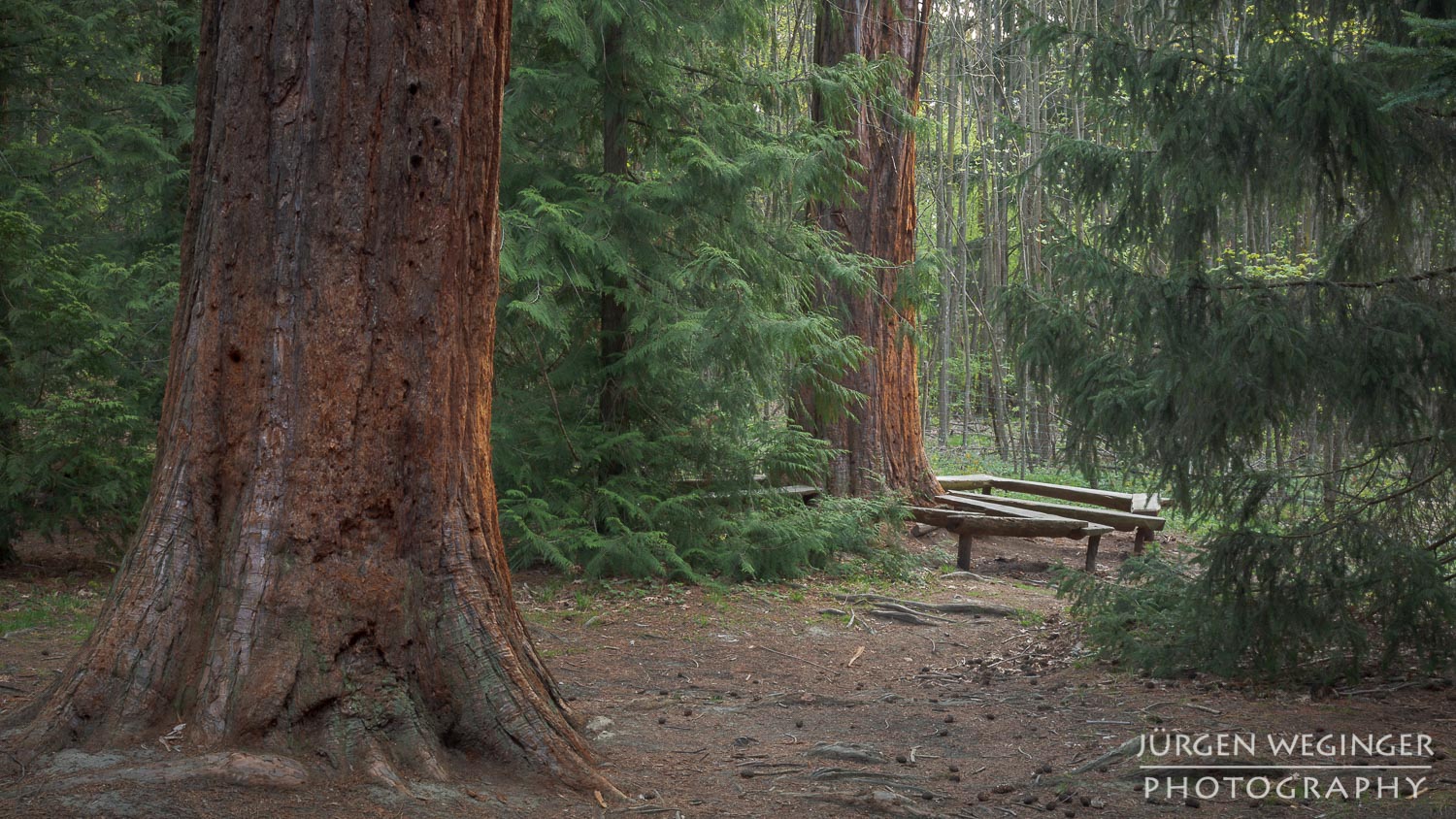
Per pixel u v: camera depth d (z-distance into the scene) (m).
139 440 8.52
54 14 10.30
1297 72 6.02
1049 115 23.28
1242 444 6.14
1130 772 4.40
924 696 6.34
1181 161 6.65
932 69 27.64
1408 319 5.75
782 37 24.02
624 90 9.78
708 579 9.39
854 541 10.66
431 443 4.04
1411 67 5.89
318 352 3.84
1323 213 6.50
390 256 3.93
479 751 3.97
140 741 3.57
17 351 8.32
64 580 8.48
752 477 10.26
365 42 3.87
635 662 7.04
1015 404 25.92
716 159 9.26
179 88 11.12
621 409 10.04
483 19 4.19
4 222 8.05
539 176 9.52
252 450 3.83
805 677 6.96
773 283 10.25
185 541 3.83
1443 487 6.02
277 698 3.64
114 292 9.17
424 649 3.96
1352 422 5.91
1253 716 5.23
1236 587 5.91
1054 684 6.40
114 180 11.05
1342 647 5.70
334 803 3.39
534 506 9.27
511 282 8.87
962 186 25.22
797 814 3.97
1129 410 6.39
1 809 3.08
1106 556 12.87
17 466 8.09
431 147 4.00
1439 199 6.43
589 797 3.92
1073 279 6.57
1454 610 5.26
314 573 3.80
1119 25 7.16
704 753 4.85
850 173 12.35
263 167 3.86
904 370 13.15
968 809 4.08
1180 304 6.07
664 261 9.77
